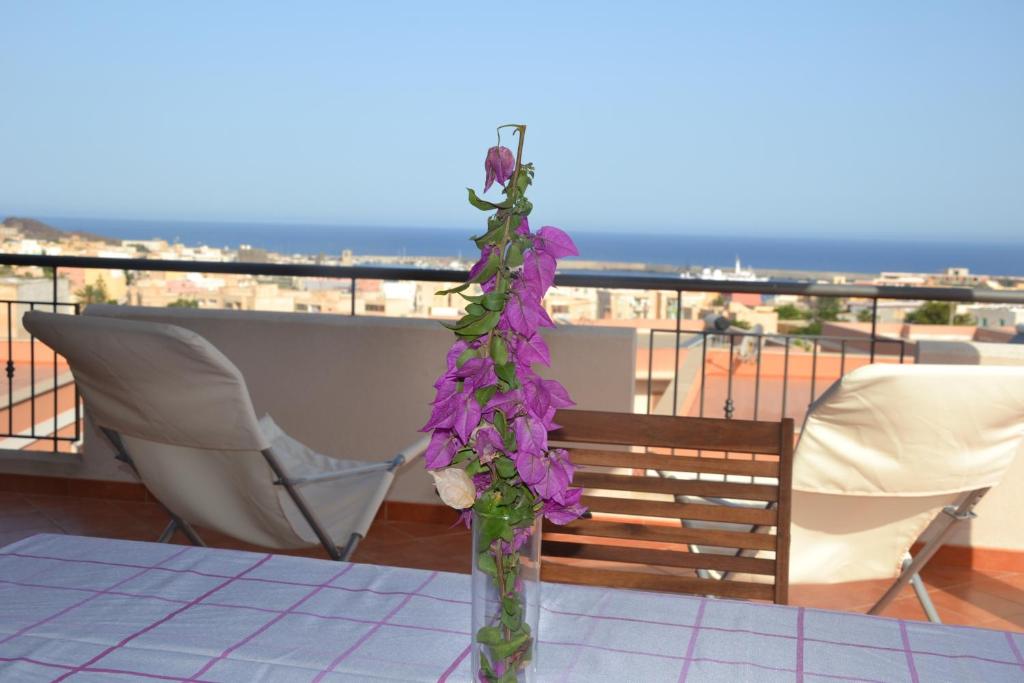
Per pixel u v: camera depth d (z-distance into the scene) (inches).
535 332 33.4
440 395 34.8
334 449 145.2
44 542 55.0
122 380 88.6
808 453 79.4
